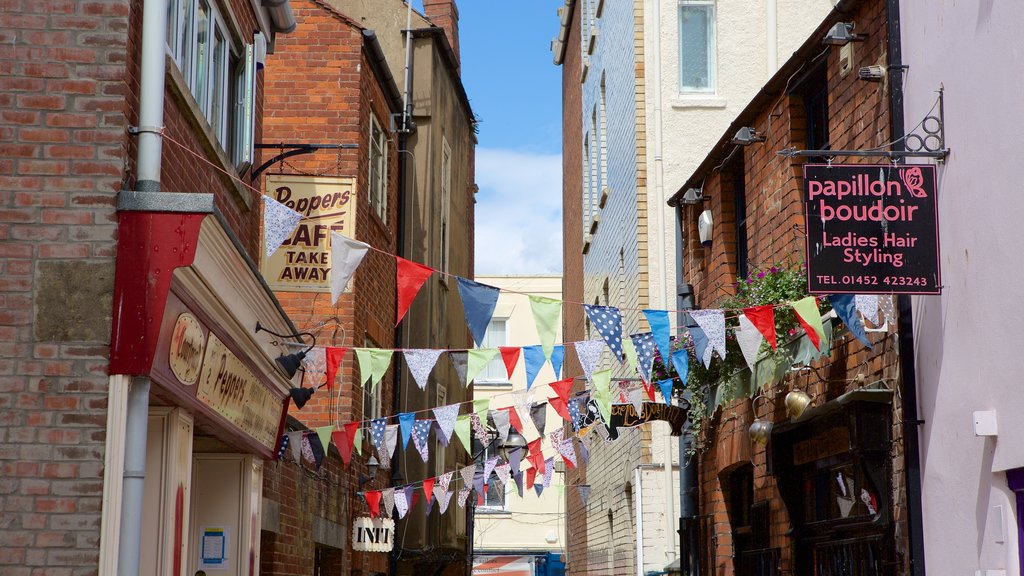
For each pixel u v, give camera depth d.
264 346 10.02
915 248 8.02
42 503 6.55
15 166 6.83
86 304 6.74
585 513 24.86
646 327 17.20
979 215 7.60
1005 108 7.29
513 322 40.38
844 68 9.87
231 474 9.98
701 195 14.17
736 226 13.71
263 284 9.20
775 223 11.59
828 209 8.00
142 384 6.79
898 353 8.70
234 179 9.21
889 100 8.93
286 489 11.77
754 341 9.12
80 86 6.93
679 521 15.62
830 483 10.33
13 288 6.73
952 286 7.96
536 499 38.56
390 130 18.08
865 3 9.53
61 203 6.82
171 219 6.85
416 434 11.89
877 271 7.98
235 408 9.20
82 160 6.87
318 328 14.10
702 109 18.00
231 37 10.35
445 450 22.03
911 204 8.06
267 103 14.98
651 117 17.98
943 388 8.09
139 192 6.84
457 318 23.39
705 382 12.12
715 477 13.86
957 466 7.87
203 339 7.84
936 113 8.26
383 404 17.30
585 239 24.64
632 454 18.03
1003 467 7.25
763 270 10.99
